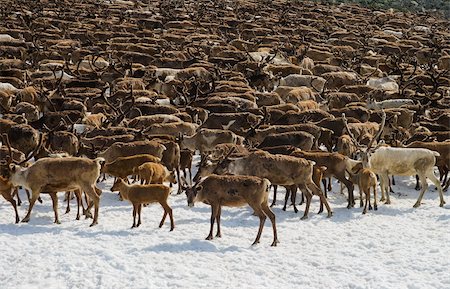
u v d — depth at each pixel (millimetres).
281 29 65312
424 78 40406
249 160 17328
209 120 25062
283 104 30078
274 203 18734
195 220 17203
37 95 29516
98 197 16656
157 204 18594
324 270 14055
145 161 18828
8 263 14320
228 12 77812
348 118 25797
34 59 42625
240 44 53812
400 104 31672
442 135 23641
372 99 31672
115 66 39656
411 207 18750
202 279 13469
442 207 18703
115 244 15312
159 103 30359
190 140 22516
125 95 30625
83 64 40469
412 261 14469
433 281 13438
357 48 57531
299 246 15469
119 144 20016
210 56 47500
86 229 16328
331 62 47938
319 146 24672
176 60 42812
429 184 21719
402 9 111062
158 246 15156
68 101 28156
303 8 90062
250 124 25125
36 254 14656
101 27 59000
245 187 15219
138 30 58969
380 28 74688
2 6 66062
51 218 17266
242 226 16859
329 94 33562
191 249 15023
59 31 53938
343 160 18672
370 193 19953
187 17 70000
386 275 13734
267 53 48531
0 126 22859
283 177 17266
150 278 13422
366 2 116125
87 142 21516
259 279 13539
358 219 17578
